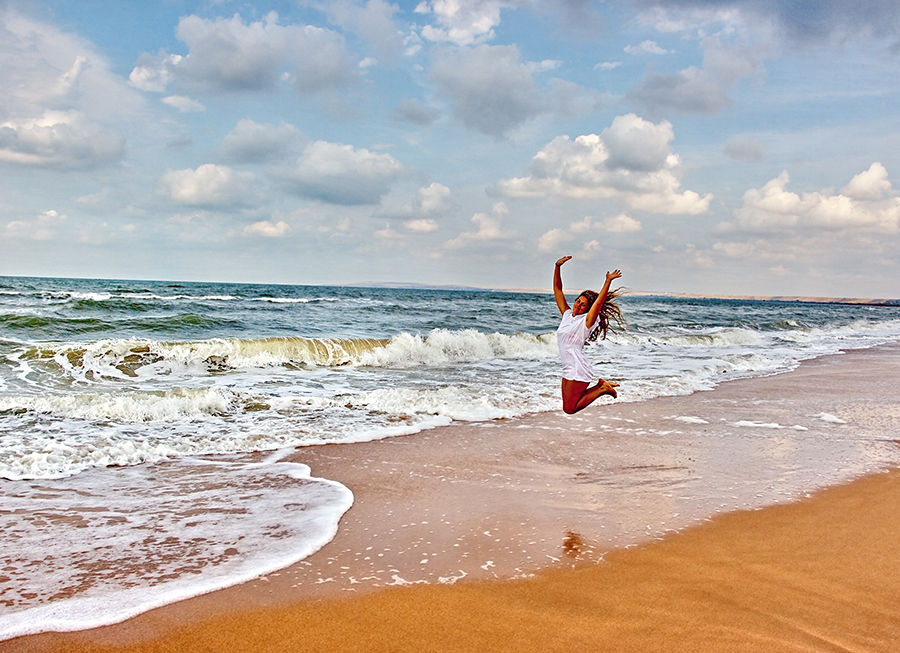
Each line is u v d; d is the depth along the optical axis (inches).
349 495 213.5
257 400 380.2
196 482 228.7
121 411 334.0
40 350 482.6
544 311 1422.2
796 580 147.3
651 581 146.6
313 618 128.8
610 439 300.8
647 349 791.7
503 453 273.0
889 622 127.6
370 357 594.2
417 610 132.2
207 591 140.6
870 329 1467.8
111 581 145.6
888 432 321.1
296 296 2160.4
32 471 236.2
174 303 1132.5
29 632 121.8
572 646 117.4
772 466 252.4
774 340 1024.9
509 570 152.7
